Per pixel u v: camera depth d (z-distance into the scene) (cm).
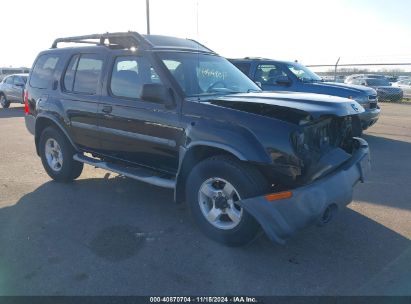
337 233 414
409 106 1927
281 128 345
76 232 417
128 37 482
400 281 324
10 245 387
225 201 378
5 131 1112
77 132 537
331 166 372
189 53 485
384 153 805
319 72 2328
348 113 376
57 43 600
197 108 394
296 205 331
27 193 545
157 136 430
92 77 513
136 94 457
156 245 388
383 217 457
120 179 611
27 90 620
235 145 356
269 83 963
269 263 354
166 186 423
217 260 359
